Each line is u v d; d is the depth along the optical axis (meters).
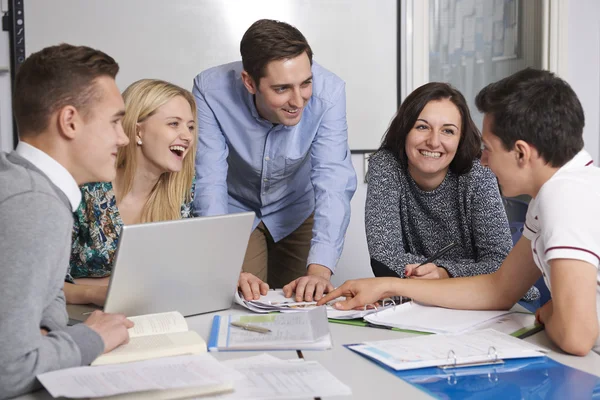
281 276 2.64
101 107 1.18
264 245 2.55
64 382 0.98
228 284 1.50
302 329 1.32
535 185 1.31
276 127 2.17
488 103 1.31
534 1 3.57
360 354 1.21
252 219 1.47
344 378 1.09
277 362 1.14
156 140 1.79
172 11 3.12
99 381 0.98
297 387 1.02
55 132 1.16
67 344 1.08
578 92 3.67
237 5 3.18
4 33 3.01
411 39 3.37
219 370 1.03
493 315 1.44
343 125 2.17
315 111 2.14
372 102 3.38
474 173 1.92
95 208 1.73
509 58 3.58
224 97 2.19
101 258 1.74
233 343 1.25
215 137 2.22
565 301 1.18
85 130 1.17
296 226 2.52
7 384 1.01
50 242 1.05
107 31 3.08
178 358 1.10
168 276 1.38
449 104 1.89
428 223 2.04
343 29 3.30
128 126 1.78
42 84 1.14
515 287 1.46
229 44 3.20
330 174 2.11
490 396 1.00
